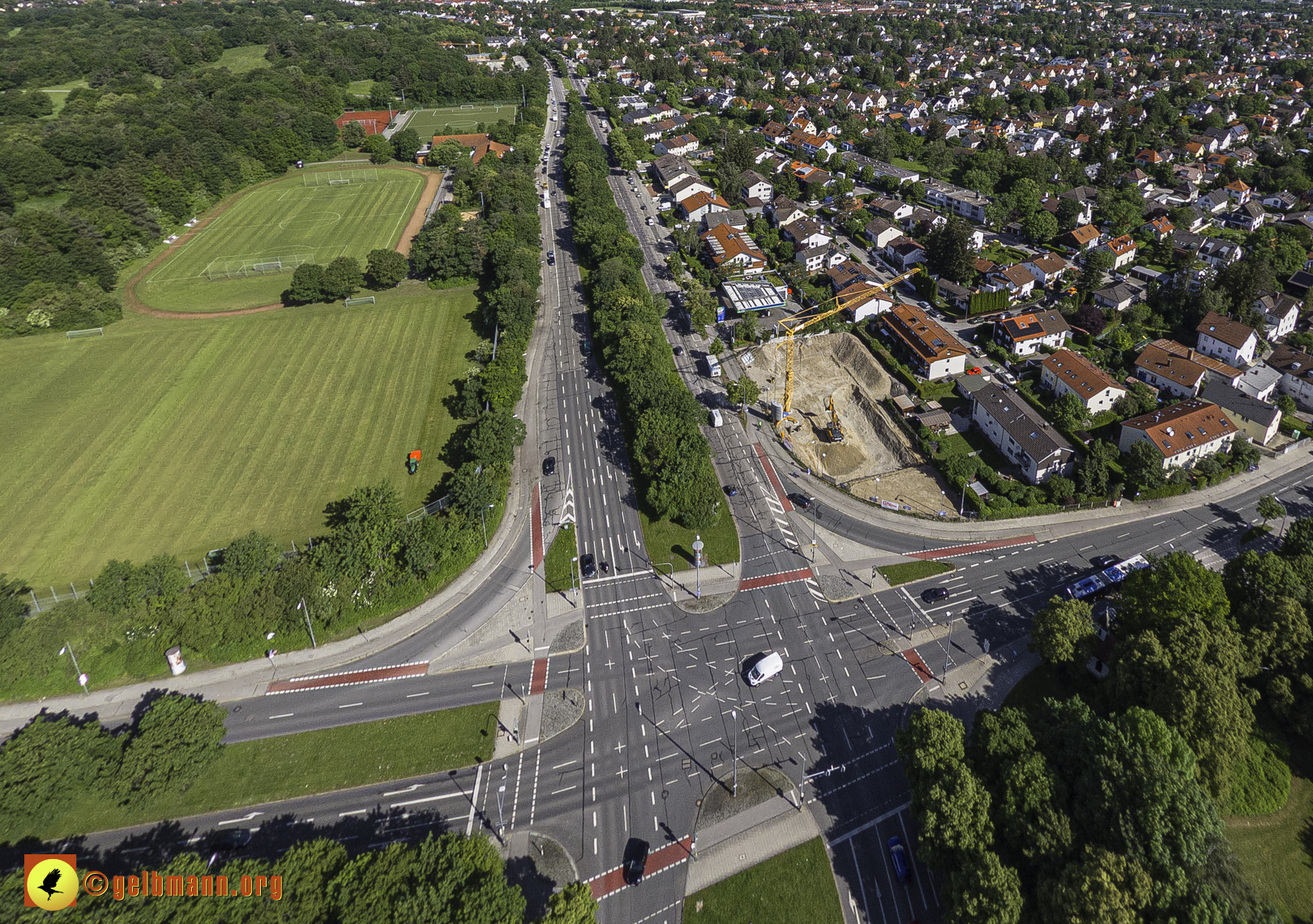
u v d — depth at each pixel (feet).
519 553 387.34
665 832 259.39
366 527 360.07
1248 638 277.64
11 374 538.06
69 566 378.32
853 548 385.29
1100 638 307.58
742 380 498.69
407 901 197.06
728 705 304.91
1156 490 406.41
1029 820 220.64
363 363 554.05
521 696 311.68
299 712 307.17
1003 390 471.21
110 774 261.03
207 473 440.86
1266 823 253.44
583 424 488.02
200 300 649.61
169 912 199.21
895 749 285.23
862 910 234.58
